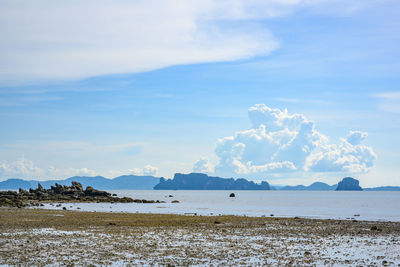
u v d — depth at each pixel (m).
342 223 54.62
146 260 25.55
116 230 41.03
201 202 150.88
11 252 27.22
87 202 130.75
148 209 92.88
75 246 30.11
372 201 176.25
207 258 26.47
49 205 104.00
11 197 126.81
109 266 23.78
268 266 24.34
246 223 52.56
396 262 25.98
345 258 27.16
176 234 38.59
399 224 53.50
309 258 26.94
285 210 95.50
